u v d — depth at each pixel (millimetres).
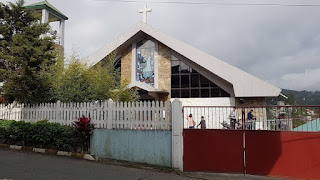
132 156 8680
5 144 10547
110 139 9039
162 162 8328
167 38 16047
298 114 7797
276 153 7688
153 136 8516
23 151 9758
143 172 7648
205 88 16219
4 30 11531
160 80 16922
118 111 9094
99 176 6840
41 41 11852
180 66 16844
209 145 8117
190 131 8258
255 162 7812
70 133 9203
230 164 7953
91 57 16344
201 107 9102
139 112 8828
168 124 8422
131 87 15570
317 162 7293
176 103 8312
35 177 6328
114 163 8531
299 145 7520
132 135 8766
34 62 11344
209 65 15156
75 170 7324
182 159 8133
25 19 12305
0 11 11906
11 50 11125
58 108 10227
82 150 9344
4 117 11758
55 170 7168
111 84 12227
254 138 7906
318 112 7594
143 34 17297
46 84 11445
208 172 8000
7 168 7105
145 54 17500
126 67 17594
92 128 9289
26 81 11000
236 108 9031
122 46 17172
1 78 11109
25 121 11016
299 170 7434
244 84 14508
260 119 8344
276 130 7777
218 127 9047
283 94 16250
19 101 11539
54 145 9602
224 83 15812
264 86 14250
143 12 16922
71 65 11180
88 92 10898
